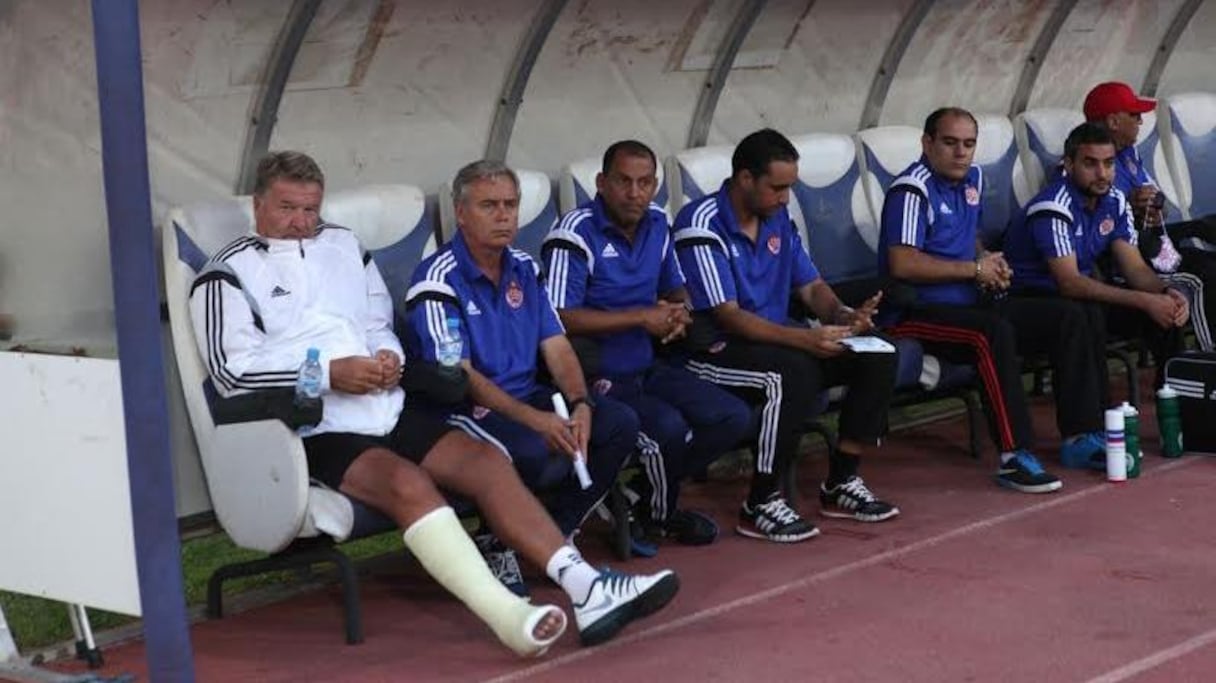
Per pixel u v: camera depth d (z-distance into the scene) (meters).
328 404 12.15
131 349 10.12
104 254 12.15
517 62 15.34
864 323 14.37
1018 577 12.88
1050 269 16.88
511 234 12.80
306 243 12.54
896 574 13.05
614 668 11.21
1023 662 11.05
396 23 14.19
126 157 9.91
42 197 12.06
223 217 12.69
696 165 15.70
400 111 14.79
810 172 16.58
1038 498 15.12
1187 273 17.67
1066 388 16.06
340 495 11.80
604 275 14.07
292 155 12.38
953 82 19.39
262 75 13.67
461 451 11.98
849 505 14.64
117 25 9.78
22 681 11.35
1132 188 18.53
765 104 17.66
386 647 11.84
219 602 12.65
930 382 15.75
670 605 12.51
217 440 12.13
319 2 13.40
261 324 12.18
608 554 13.87
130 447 10.24
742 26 16.70
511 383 13.09
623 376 14.07
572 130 16.11
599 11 15.54
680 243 14.60
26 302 11.98
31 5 11.91
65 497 10.92
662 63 16.48
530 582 13.29
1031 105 20.36
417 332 12.70
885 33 18.25
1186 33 21.72
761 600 12.55
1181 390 16.38
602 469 12.93
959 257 16.50
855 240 16.78
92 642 11.64
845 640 11.59
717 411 13.88
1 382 11.16
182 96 13.31
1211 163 19.89
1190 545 13.56
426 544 11.41
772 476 14.11
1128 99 18.36
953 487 15.59
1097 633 11.56
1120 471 15.54
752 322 14.30
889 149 17.23
